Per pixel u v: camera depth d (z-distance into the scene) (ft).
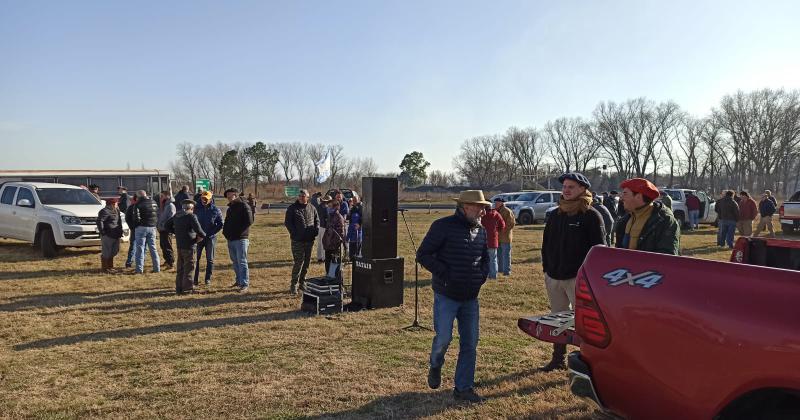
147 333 21.67
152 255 37.42
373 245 25.68
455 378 14.67
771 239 12.23
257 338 20.77
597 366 9.05
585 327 9.22
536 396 14.84
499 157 321.93
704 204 78.79
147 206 36.91
